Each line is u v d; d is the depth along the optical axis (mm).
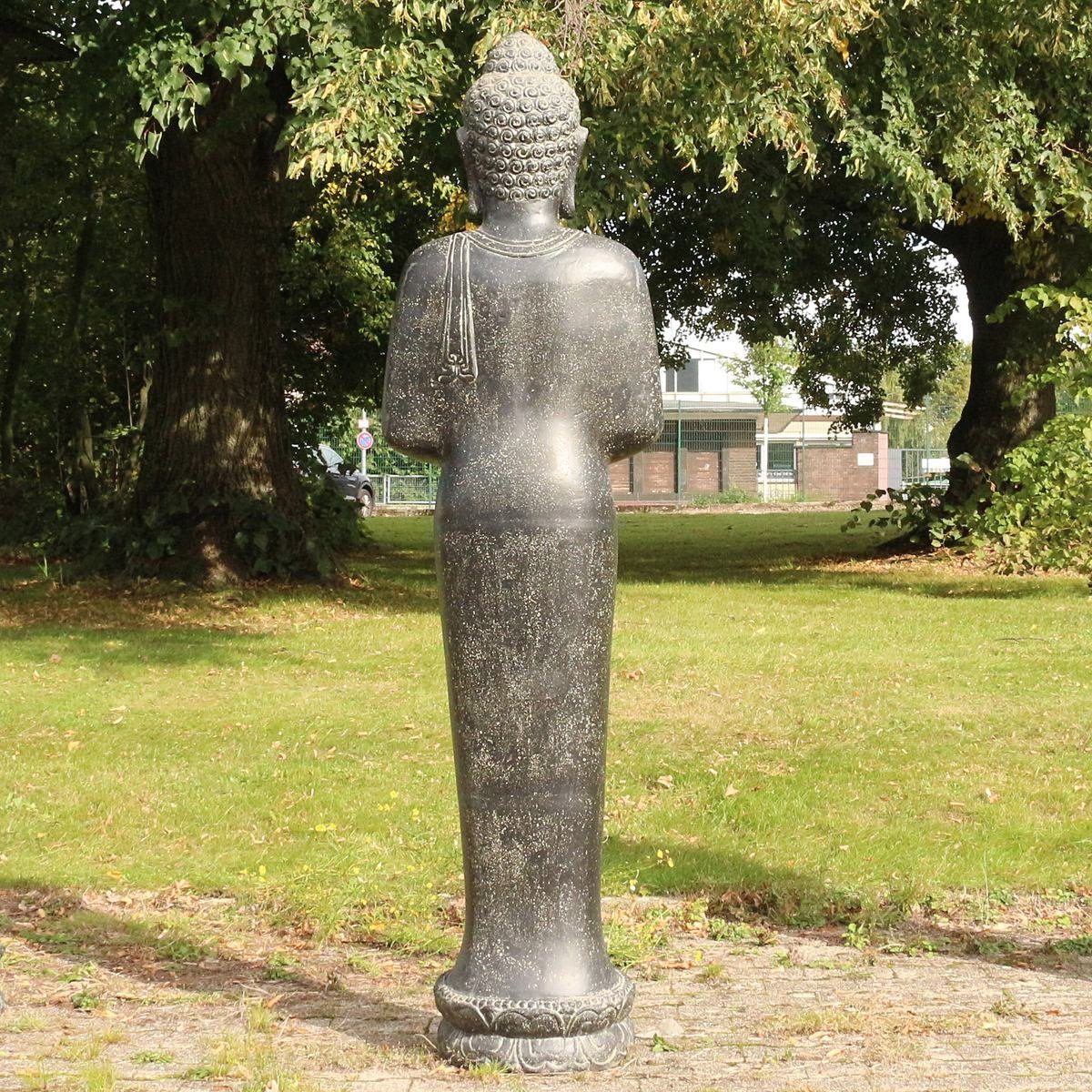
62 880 6402
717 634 13766
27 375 23516
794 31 11531
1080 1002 4930
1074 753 8828
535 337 4195
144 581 17031
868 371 25109
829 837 7078
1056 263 20047
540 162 4254
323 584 17578
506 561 4148
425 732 9664
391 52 11625
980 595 16938
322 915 5871
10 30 16422
